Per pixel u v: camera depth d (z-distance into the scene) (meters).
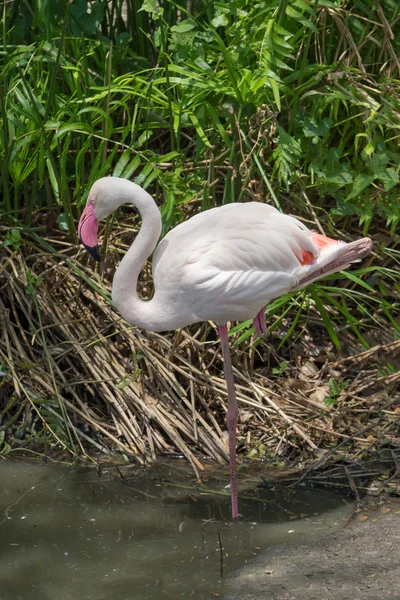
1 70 7.32
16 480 5.92
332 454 6.25
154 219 5.44
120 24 8.02
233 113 6.99
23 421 6.48
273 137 7.18
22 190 7.47
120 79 6.98
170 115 6.81
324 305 7.33
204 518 5.50
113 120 7.65
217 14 7.19
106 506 5.61
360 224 7.23
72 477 5.99
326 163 7.09
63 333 6.90
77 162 6.84
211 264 5.25
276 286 5.36
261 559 4.99
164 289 5.40
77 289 7.05
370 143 6.90
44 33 7.46
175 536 5.26
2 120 6.88
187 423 6.48
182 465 6.21
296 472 6.11
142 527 5.36
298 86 7.04
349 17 7.47
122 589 4.68
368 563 4.89
